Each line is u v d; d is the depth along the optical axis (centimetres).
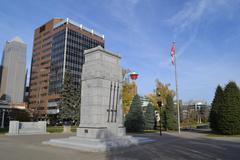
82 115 2041
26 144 1888
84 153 1439
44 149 1598
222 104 3173
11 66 17312
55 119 9981
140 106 3966
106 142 1728
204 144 2009
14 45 17788
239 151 1570
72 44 11262
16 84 17275
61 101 5284
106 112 1995
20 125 3134
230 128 3056
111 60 2142
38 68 12581
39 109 11906
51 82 11425
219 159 1259
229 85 3192
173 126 4447
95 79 1988
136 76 4381
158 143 2078
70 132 3538
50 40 12031
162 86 5219
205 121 9456
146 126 4591
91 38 12162
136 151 1554
